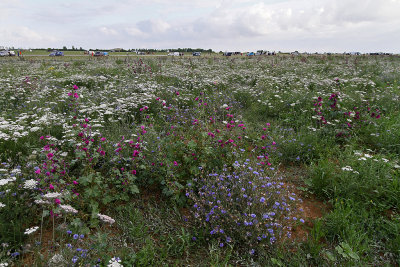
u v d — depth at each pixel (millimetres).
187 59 24719
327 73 14289
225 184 3264
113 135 4758
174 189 3377
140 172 3732
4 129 4465
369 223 3096
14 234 2580
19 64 20062
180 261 2615
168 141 4195
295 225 3078
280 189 3434
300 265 2547
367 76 12539
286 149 4898
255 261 2623
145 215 3246
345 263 2578
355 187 3629
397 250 2684
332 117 6211
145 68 12305
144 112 6059
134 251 2672
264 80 10703
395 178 3727
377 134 5211
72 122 5047
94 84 9562
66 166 3471
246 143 5059
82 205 3047
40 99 6781
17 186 3135
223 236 2820
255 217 2770
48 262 2135
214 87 9219
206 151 3891
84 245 2562
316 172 4055
